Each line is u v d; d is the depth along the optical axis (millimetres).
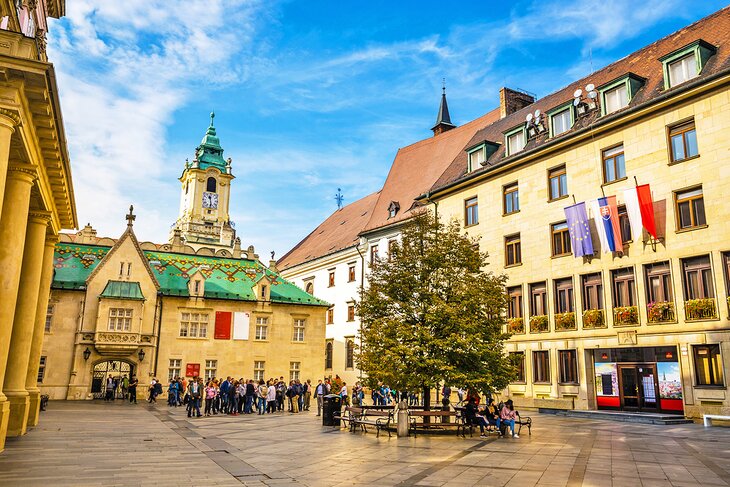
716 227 22781
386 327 19250
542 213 30375
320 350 42594
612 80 28125
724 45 25016
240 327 40562
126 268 38188
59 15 23000
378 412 19375
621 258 26062
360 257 48062
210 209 101938
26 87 11609
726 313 21891
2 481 9359
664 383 23953
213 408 27641
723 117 23125
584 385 26766
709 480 10562
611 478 10719
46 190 16125
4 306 12180
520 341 30234
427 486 9867
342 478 10547
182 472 10734
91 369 36094
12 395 15609
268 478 10406
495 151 35656
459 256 20469
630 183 26312
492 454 13805
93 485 9250
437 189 37594
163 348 38281
